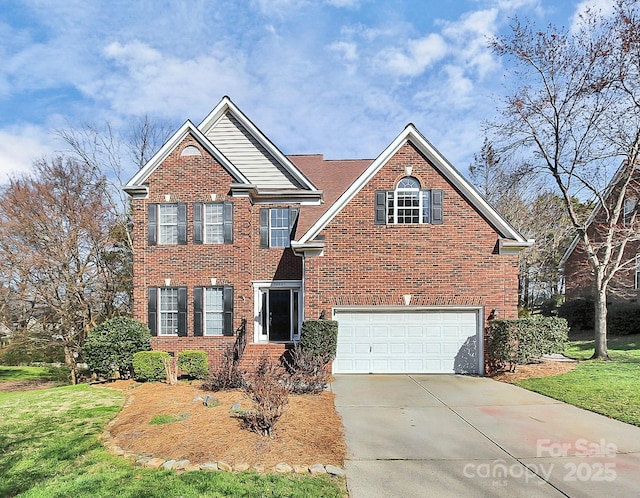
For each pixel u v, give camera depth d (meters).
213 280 16.77
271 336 17.70
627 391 11.08
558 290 37.72
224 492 5.86
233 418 8.87
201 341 16.53
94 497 5.84
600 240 26.28
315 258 14.99
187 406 10.12
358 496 5.82
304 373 12.38
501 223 14.77
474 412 9.95
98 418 9.88
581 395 10.96
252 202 17.94
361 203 15.09
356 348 14.91
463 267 14.83
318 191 17.92
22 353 25.00
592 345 20.67
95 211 25.86
